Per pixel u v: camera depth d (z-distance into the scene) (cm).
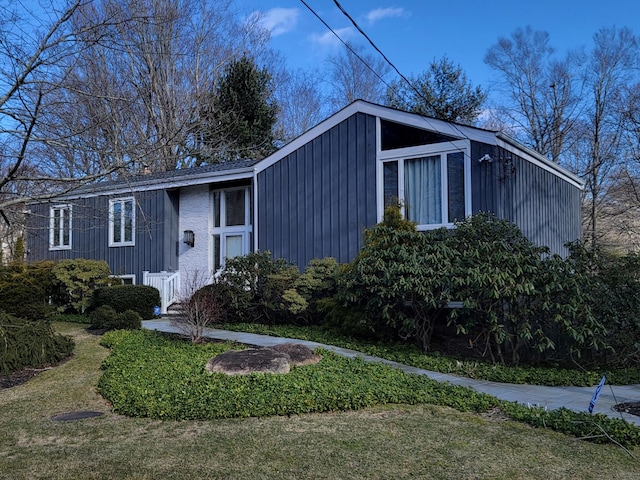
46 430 556
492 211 1070
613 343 852
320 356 858
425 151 1164
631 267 895
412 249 933
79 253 1828
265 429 531
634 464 432
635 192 2400
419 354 927
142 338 1040
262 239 1412
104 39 849
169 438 513
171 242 1672
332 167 1300
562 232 1472
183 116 2317
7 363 855
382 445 480
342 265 1163
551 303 811
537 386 740
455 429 525
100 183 1764
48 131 906
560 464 432
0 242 1351
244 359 751
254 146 2536
